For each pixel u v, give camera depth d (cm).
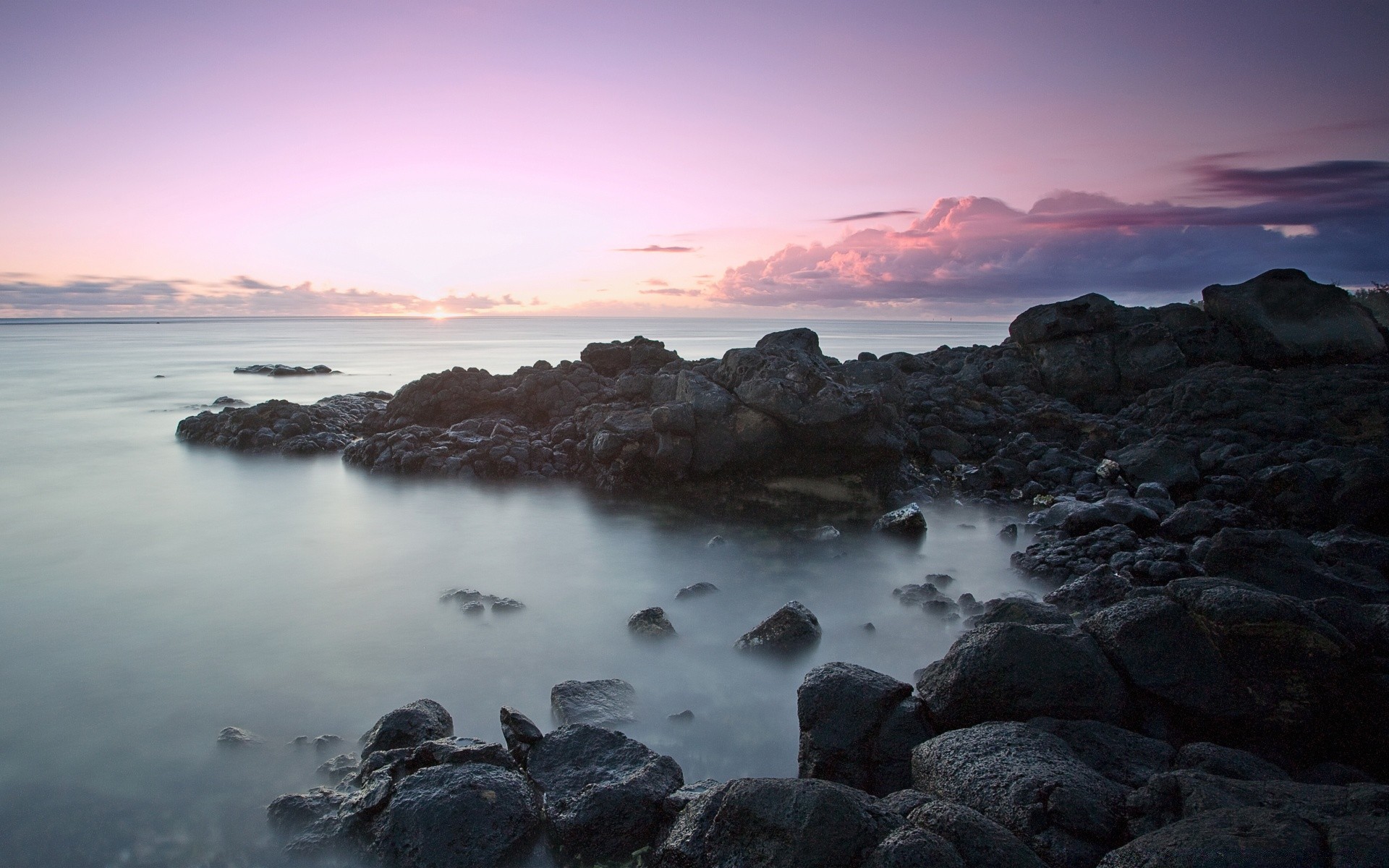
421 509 1465
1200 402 1667
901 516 1272
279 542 1275
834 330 19025
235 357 5878
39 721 718
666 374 1950
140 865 530
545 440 1822
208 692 775
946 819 440
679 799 520
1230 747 575
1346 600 641
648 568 1134
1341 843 368
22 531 1334
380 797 536
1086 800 459
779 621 836
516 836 508
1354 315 1992
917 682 677
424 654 857
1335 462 1253
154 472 1778
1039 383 2094
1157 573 978
